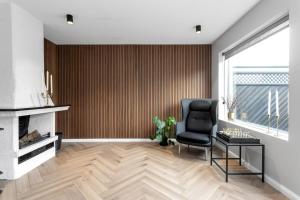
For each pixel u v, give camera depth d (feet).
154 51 15.35
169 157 11.59
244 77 14.20
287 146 7.20
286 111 9.40
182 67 15.30
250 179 8.66
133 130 15.39
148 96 15.35
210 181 8.46
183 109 13.42
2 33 8.77
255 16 9.13
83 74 15.37
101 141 15.37
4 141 8.67
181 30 12.35
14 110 8.15
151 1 8.70
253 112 13.87
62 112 15.37
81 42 14.82
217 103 12.43
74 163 10.53
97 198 7.02
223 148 13.21
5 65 8.81
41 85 10.96
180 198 7.07
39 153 10.44
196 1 8.71
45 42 13.73
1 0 8.47
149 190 7.63
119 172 9.32
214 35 13.35
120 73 15.34
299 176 6.64
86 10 9.55
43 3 8.83
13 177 8.61
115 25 11.48
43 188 7.77
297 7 6.68
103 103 15.34
